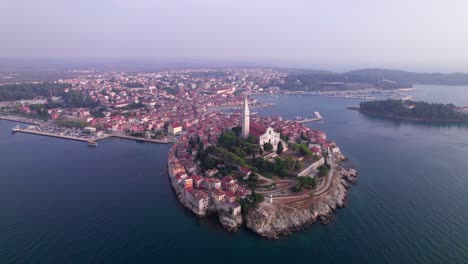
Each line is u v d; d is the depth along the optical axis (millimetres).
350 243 186500
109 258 171875
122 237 190875
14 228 198000
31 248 178500
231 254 178375
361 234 194875
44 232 194125
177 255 176125
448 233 193750
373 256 174625
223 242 189375
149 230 198750
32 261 167750
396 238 189875
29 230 196000
